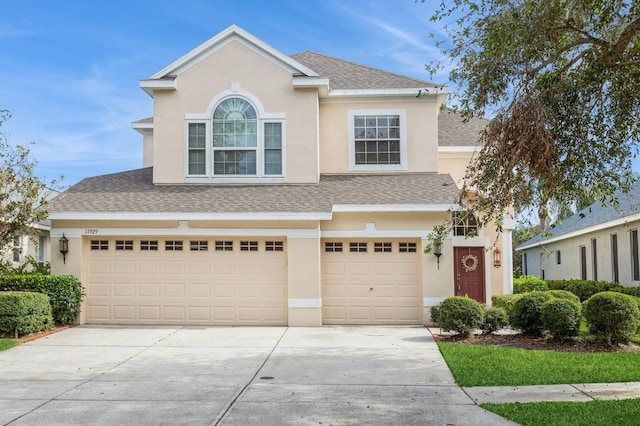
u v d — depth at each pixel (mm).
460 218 10359
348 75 19312
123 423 7242
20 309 13602
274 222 15891
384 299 16344
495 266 19156
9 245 16438
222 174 17359
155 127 17422
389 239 16391
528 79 9336
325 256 16500
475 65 9766
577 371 9859
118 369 10430
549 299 13328
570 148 10141
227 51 17422
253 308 16047
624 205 21484
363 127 18297
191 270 16172
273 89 17344
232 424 7188
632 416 7246
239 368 10492
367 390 8891
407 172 18125
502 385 9125
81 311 15961
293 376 9844
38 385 9242
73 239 16031
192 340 13523
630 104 10172
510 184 9531
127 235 16062
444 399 8352
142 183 17625
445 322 13320
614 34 9586
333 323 16344
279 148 17328
